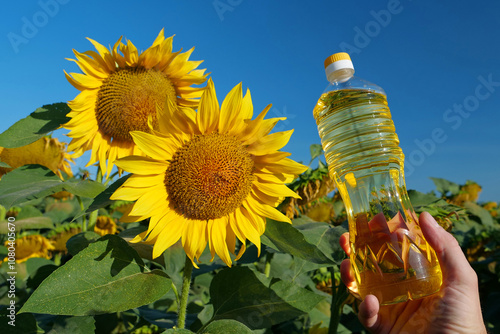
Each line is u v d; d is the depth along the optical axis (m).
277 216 0.36
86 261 0.34
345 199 0.48
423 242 0.39
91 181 0.45
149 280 0.36
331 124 0.51
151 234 0.35
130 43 0.48
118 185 0.39
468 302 0.37
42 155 0.63
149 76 0.49
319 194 0.63
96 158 0.48
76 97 0.46
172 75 0.51
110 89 0.47
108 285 0.34
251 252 0.59
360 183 0.47
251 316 0.38
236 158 0.36
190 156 0.36
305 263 0.44
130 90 0.47
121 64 0.49
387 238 0.40
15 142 0.46
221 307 0.39
